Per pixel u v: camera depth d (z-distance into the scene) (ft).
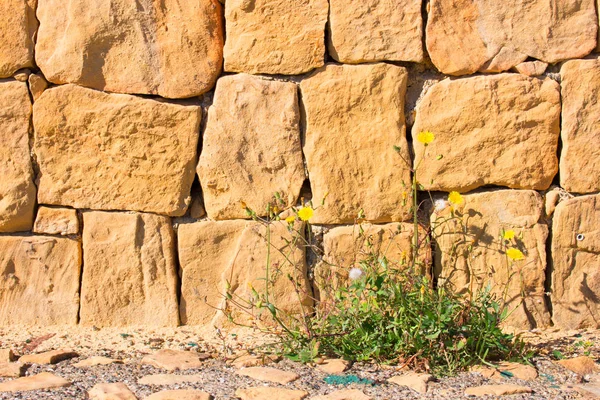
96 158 15.26
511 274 14.48
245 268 15.23
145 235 15.30
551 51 14.90
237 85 15.16
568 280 15.10
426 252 15.01
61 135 15.24
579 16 14.88
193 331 15.06
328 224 15.25
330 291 14.87
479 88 14.92
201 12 15.12
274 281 14.19
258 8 15.05
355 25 14.94
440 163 15.05
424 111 15.06
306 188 15.33
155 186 15.25
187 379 12.22
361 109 15.05
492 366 12.74
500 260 15.08
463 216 15.15
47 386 11.85
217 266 15.34
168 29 15.16
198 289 15.34
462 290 15.10
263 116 15.16
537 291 15.06
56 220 15.38
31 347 14.21
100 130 15.19
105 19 15.10
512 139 14.97
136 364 13.12
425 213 15.35
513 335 13.82
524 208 15.05
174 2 15.16
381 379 12.25
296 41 14.99
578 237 15.01
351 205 15.11
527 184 15.05
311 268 15.29
